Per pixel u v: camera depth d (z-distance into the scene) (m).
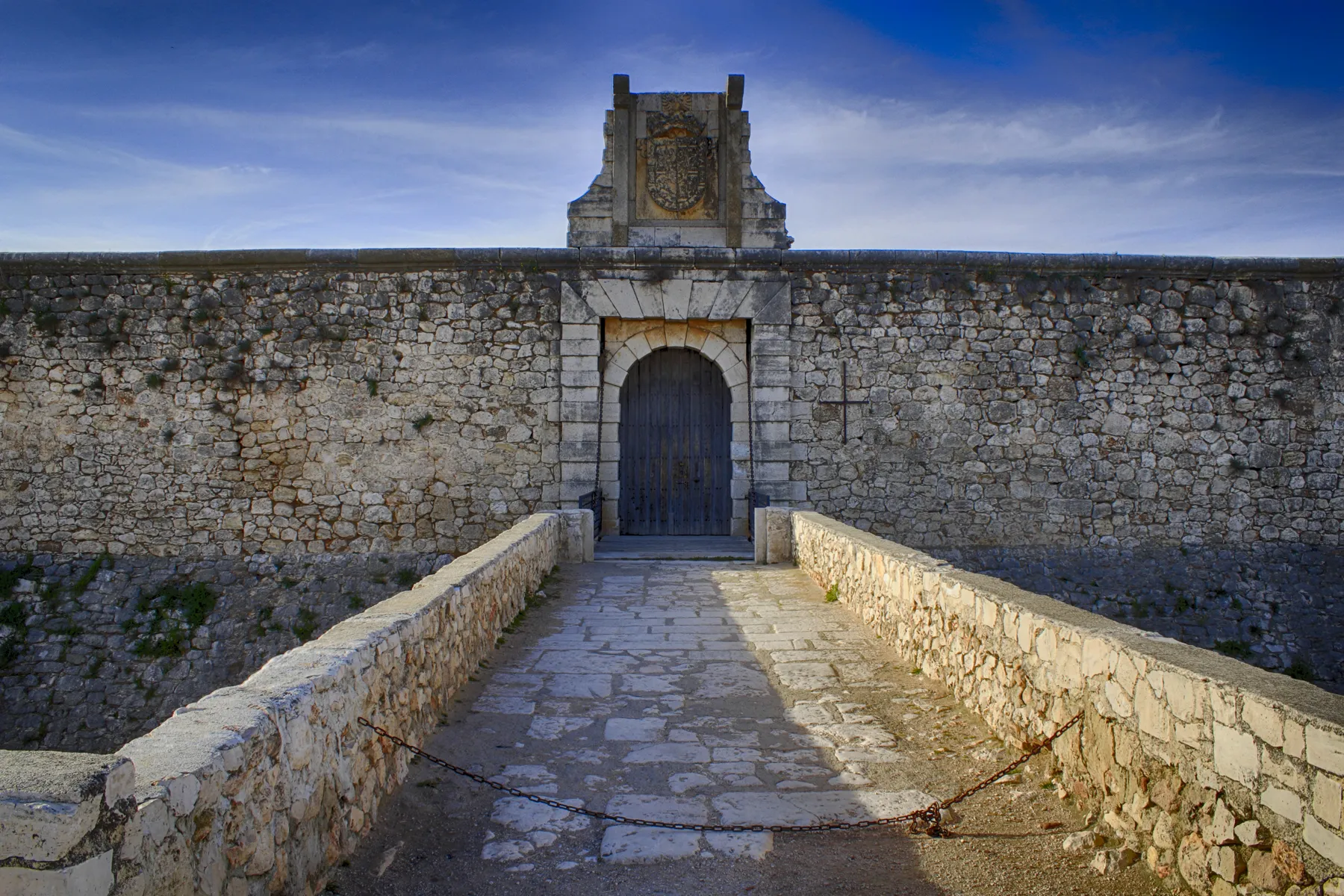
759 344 13.40
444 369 13.16
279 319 13.04
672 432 14.38
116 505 12.88
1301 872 2.78
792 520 11.82
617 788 4.63
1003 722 5.07
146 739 2.83
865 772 4.80
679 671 6.75
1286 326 13.36
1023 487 13.37
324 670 3.70
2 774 2.18
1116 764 3.83
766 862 3.85
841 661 6.98
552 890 3.61
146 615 12.41
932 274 13.45
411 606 5.21
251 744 2.96
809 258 13.37
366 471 13.05
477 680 6.39
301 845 3.30
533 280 13.30
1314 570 13.21
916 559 7.05
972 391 13.39
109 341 12.91
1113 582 13.13
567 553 11.73
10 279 12.92
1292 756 2.83
